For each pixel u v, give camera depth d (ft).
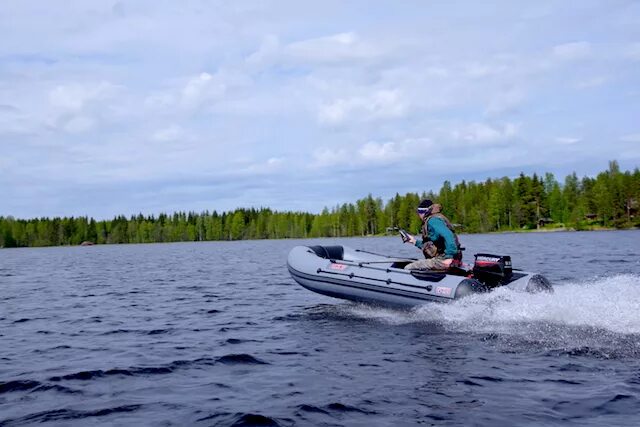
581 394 14.02
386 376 16.21
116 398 14.65
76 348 21.03
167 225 433.07
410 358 18.17
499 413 12.85
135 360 18.86
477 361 17.48
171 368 17.74
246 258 102.32
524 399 13.80
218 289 42.68
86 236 412.16
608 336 19.74
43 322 27.50
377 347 19.89
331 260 29.04
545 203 276.41
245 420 12.80
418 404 13.66
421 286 24.79
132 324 26.48
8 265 96.58
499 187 298.35
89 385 15.90
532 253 80.43
